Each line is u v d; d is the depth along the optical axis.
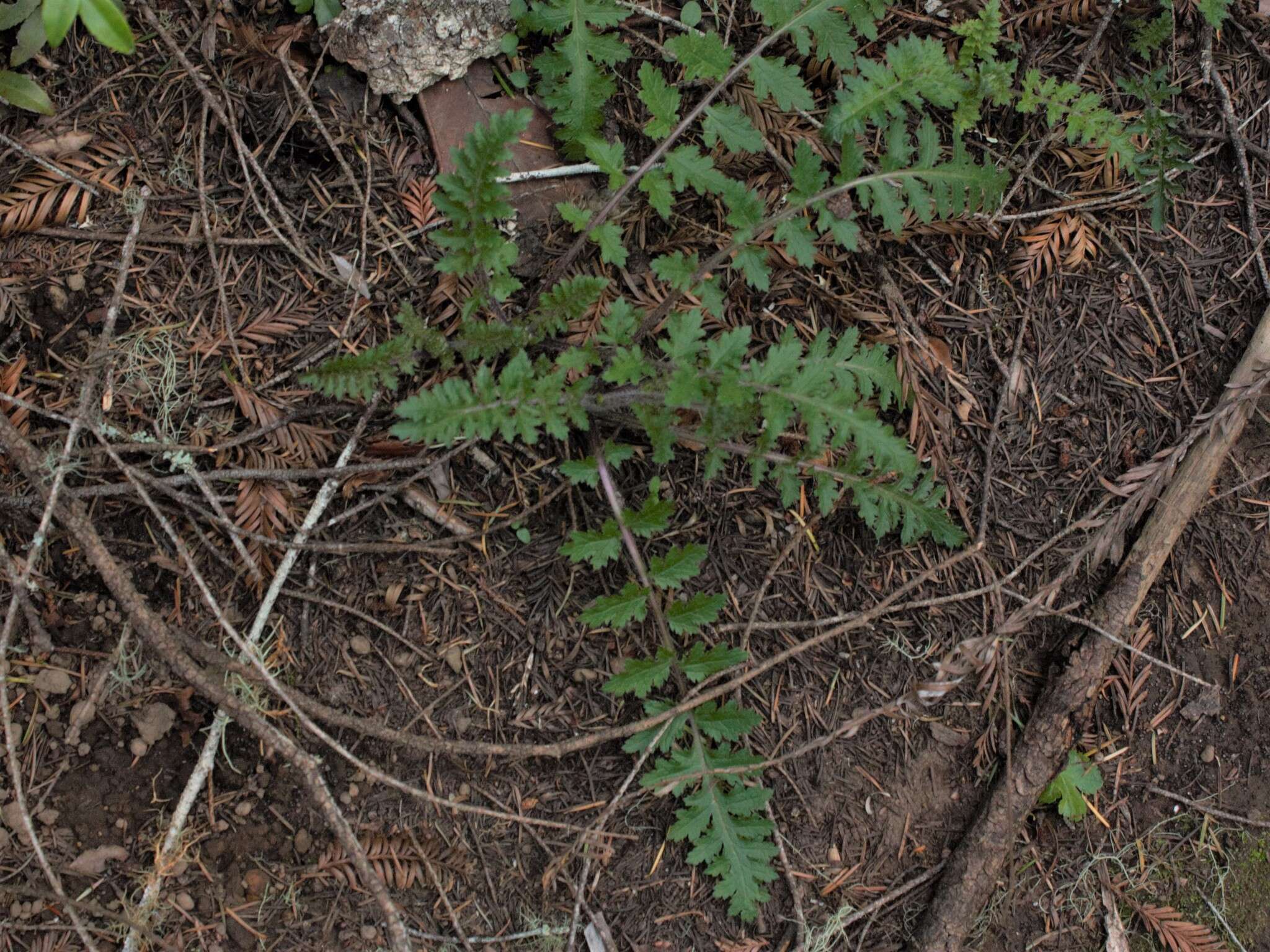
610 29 0.98
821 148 0.98
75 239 0.94
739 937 0.97
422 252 0.96
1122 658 1.00
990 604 1.00
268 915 0.94
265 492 0.94
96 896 0.93
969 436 1.00
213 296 0.95
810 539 0.99
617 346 0.95
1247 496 1.01
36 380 0.94
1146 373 1.01
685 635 0.98
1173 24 1.01
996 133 1.00
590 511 0.97
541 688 0.97
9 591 0.93
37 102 0.93
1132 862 1.00
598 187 0.97
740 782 0.96
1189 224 1.01
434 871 0.95
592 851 0.96
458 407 0.91
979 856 0.98
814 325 0.99
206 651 0.92
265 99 0.96
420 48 0.95
